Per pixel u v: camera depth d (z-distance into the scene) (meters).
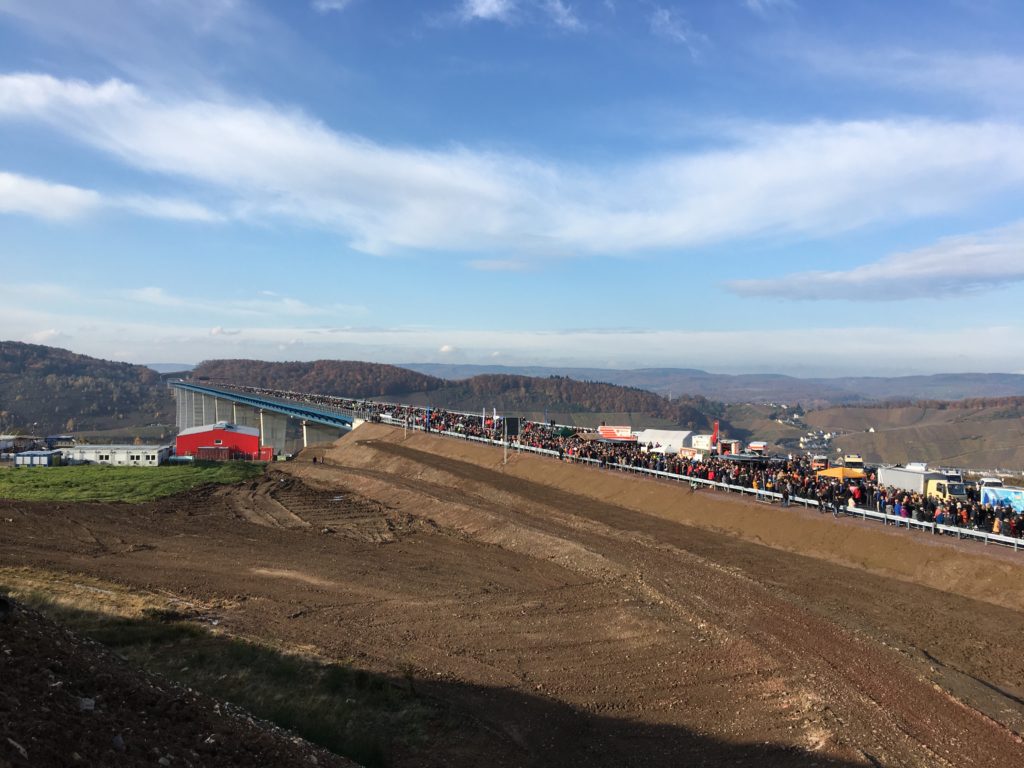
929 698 18.22
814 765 15.10
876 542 32.75
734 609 26.02
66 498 55.53
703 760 16.11
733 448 67.19
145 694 12.57
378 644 24.20
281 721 16.17
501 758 16.34
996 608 26.09
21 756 8.35
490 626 26.03
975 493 39.28
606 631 25.17
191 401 198.50
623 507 47.91
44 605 25.02
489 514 45.41
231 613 27.30
